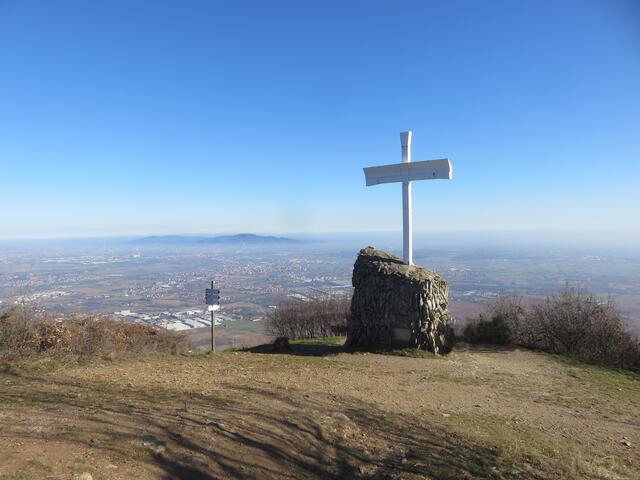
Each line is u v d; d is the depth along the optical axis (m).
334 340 15.59
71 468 3.59
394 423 5.88
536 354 13.02
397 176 13.54
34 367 7.56
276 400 6.38
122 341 10.10
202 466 4.00
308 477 4.17
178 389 6.72
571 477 4.51
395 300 12.33
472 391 8.52
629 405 8.28
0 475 3.30
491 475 4.39
